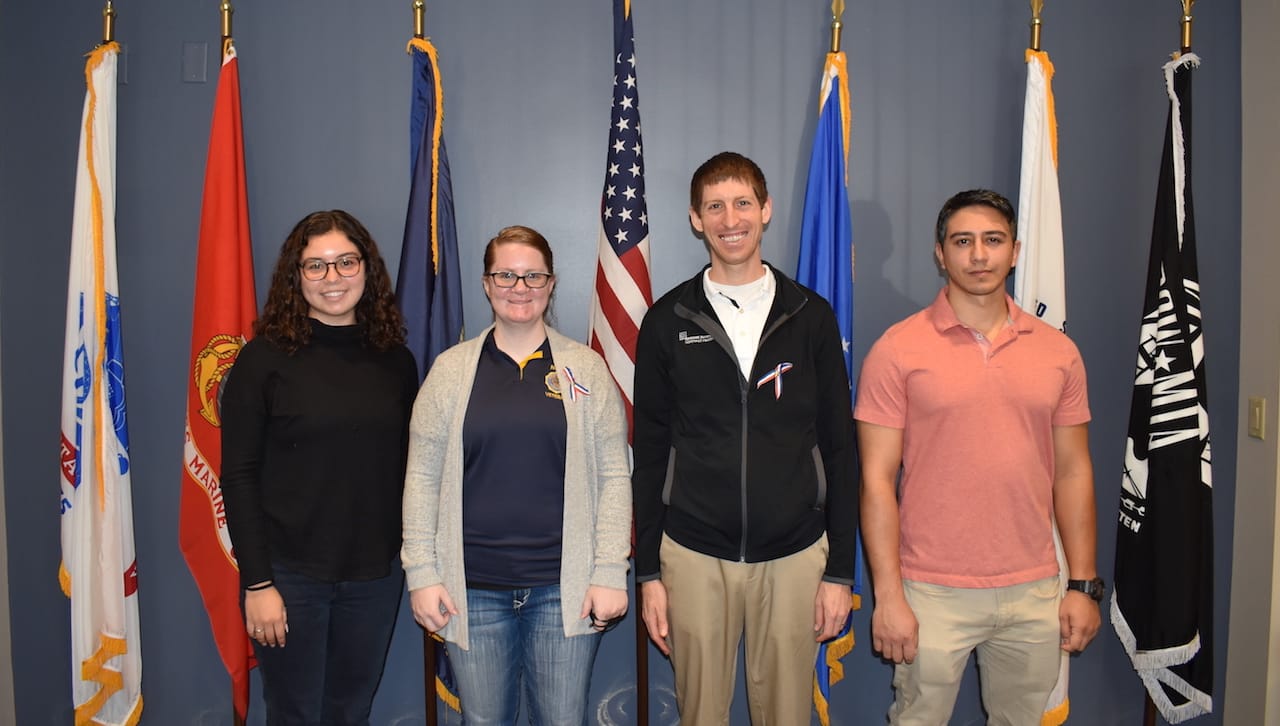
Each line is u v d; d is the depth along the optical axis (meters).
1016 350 1.75
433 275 2.12
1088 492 1.82
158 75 2.26
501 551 1.67
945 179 2.31
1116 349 2.35
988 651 1.87
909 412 1.79
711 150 2.28
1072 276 2.34
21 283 2.29
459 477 1.66
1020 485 1.73
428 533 1.67
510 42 2.26
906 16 2.29
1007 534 1.74
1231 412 2.32
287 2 2.25
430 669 2.17
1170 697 2.22
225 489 1.69
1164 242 2.11
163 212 2.28
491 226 2.29
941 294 1.82
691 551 1.76
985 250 1.69
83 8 2.25
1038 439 1.76
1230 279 2.31
